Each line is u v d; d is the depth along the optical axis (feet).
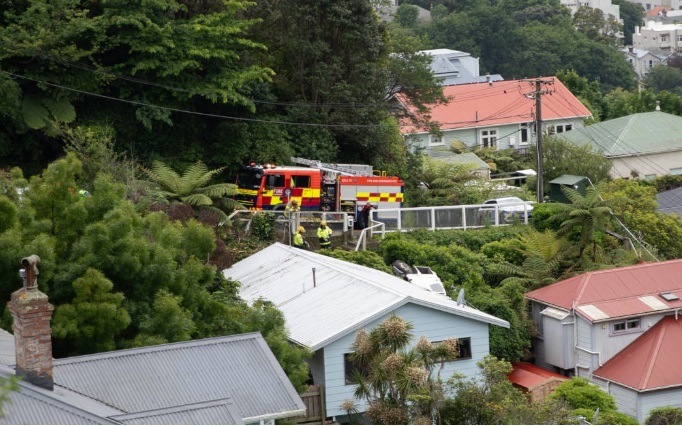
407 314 113.19
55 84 165.68
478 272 152.15
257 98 189.16
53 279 91.56
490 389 89.30
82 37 168.76
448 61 382.83
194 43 176.14
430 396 80.64
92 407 62.54
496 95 326.85
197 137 183.11
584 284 139.23
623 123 297.53
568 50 502.79
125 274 94.89
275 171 169.58
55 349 89.10
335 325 110.63
